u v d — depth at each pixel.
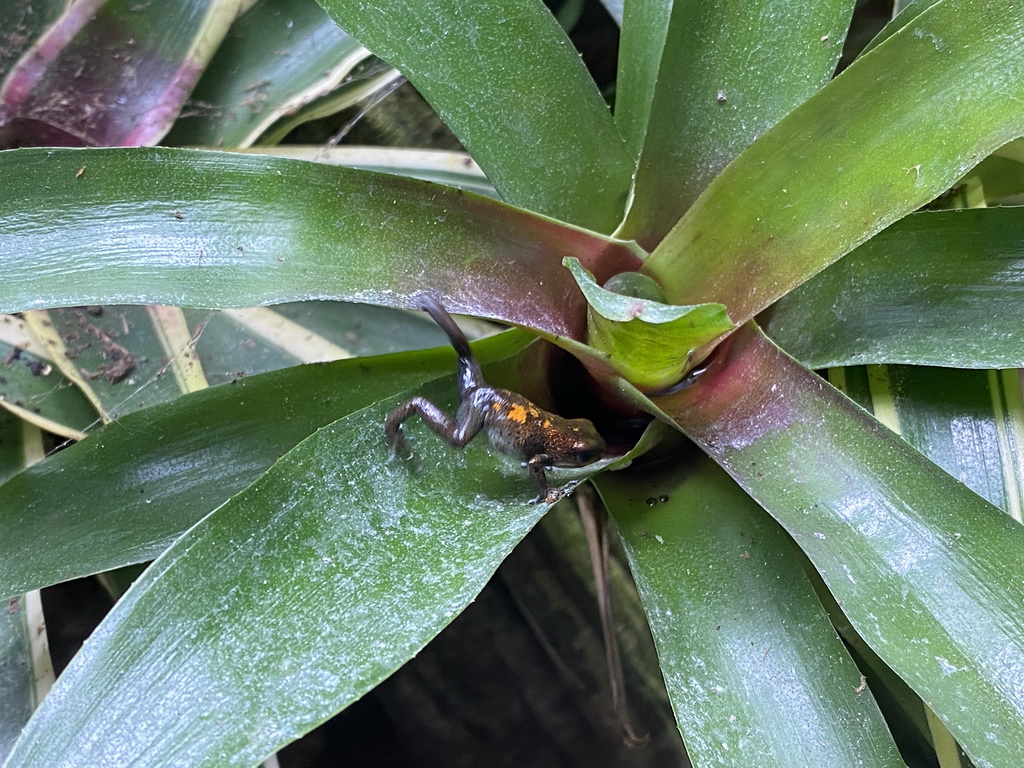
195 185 0.16
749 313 0.17
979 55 0.15
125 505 0.18
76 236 0.15
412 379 0.19
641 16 0.20
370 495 0.16
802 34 0.18
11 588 0.17
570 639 0.23
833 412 0.16
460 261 0.17
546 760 0.24
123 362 0.22
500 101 0.18
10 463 0.21
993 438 0.18
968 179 0.19
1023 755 0.14
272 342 0.23
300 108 0.24
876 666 0.20
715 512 0.17
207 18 0.22
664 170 0.18
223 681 0.14
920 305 0.18
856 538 0.16
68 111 0.23
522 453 0.17
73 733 0.13
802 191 0.16
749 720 0.15
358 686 0.14
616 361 0.17
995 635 0.15
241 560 0.14
